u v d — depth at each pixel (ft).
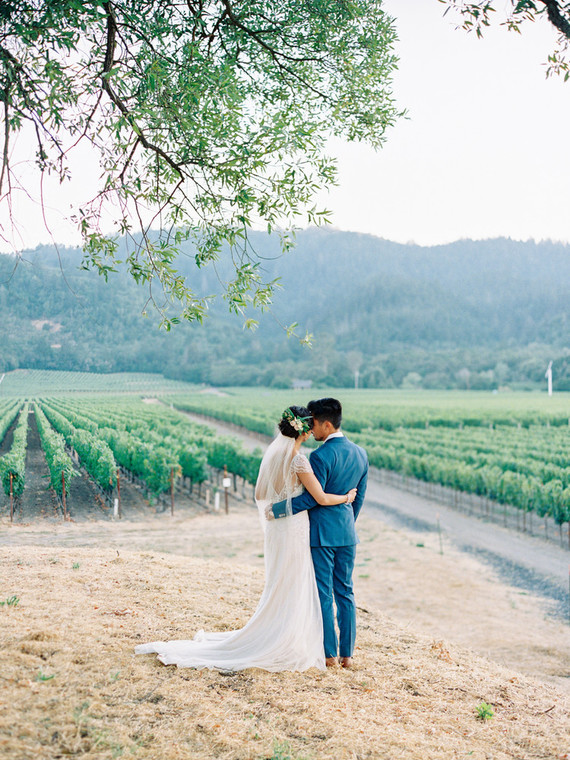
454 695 12.44
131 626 13.53
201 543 46.88
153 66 13.19
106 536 47.88
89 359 476.95
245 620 15.08
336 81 19.40
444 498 73.10
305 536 12.14
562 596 35.78
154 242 14.25
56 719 8.74
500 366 517.14
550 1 12.17
